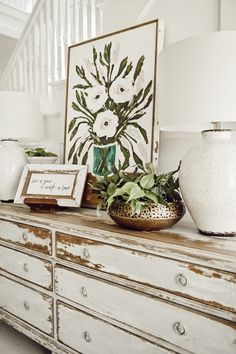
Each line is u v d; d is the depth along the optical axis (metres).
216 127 1.21
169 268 1.08
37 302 1.58
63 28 2.45
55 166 1.86
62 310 1.46
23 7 3.83
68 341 1.45
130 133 1.74
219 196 1.10
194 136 1.58
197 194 1.13
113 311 1.26
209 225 1.16
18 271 1.67
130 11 1.83
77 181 1.75
